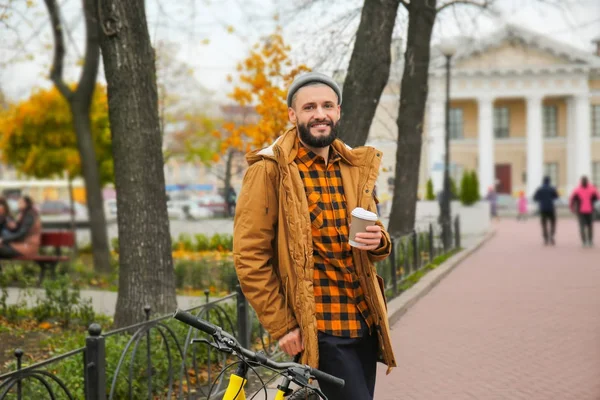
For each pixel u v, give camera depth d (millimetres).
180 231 17625
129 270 7645
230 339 2885
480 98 53406
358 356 3297
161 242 7707
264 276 3205
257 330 7289
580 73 53031
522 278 13797
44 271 13203
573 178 55844
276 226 3287
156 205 7664
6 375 3588
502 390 6176
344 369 3201
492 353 7535
